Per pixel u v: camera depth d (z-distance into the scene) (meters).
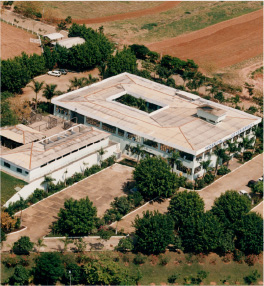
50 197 152.62
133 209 150.88
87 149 167.62
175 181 154.62
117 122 178.88
